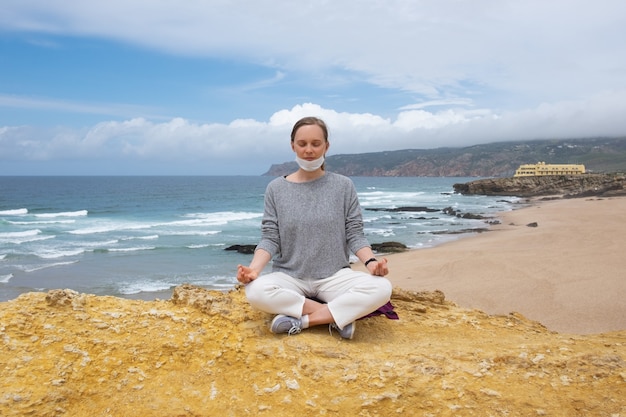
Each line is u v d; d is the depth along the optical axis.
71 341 3.56
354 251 4.02
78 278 22.02
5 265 24.55
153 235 36.53
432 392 3.28
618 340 4.25
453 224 43.88
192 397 3.33
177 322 3.95
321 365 3.47
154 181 194.88
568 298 16.55
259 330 3.88
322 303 4.04
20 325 3.60
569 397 3.27
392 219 48.66
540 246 27.59
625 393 3.29
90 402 3.22
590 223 39.03
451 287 18.78
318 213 3.93
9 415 2.97
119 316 3.96
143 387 3.37
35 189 111.50
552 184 95.31
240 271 3.74
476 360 3.60
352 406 3.21
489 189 97.50
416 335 4.22
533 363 3.57
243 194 101.56
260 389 3.37
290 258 4.00
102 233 37.44
